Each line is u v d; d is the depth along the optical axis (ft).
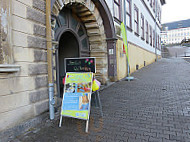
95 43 25.64
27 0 11.09
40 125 11.40
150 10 64.64
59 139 9.49
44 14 12.75
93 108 14.83
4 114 9.32
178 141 8.77
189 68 41.42
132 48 38.83
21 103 10.45
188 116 11.95
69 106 11.31
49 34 12.76
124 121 11.71
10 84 9.70
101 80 25.75
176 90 19.92
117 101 16.79
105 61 26.35
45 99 12.59
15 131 9.82
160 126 10.62
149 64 60.70
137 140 9.06
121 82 27.55
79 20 22.91
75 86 11.66
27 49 11.00
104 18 24.98
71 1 17.52
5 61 9.16
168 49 150.10
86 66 11.98
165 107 14.16
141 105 15.10
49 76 12.64
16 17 10.21
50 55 12.75
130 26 37.32
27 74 10.93
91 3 21.39
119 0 31.09
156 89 21.15
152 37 70.64
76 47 23.30
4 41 9.14
